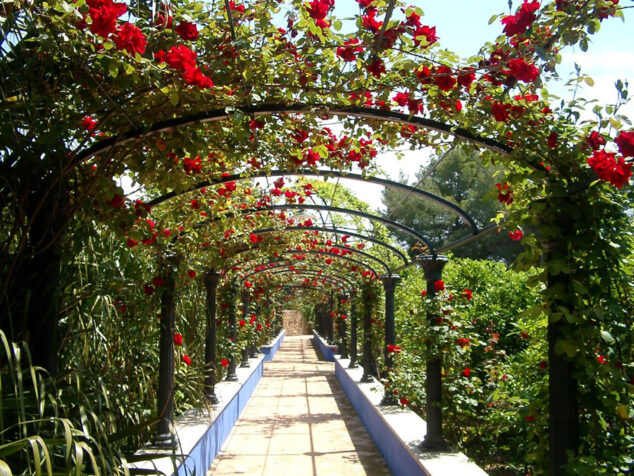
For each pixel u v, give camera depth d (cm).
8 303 254
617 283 260
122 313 426
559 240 248
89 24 229
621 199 254
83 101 269
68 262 309
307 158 365
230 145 332
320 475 530
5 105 236
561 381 244
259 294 1249
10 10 216
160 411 434
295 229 644
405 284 980
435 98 267
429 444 446
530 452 283
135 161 310
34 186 272
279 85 270
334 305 1586
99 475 189
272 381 1226
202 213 463
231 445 648
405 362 635
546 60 219
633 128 241
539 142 251
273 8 260
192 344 601
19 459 219
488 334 600
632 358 270
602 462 251
